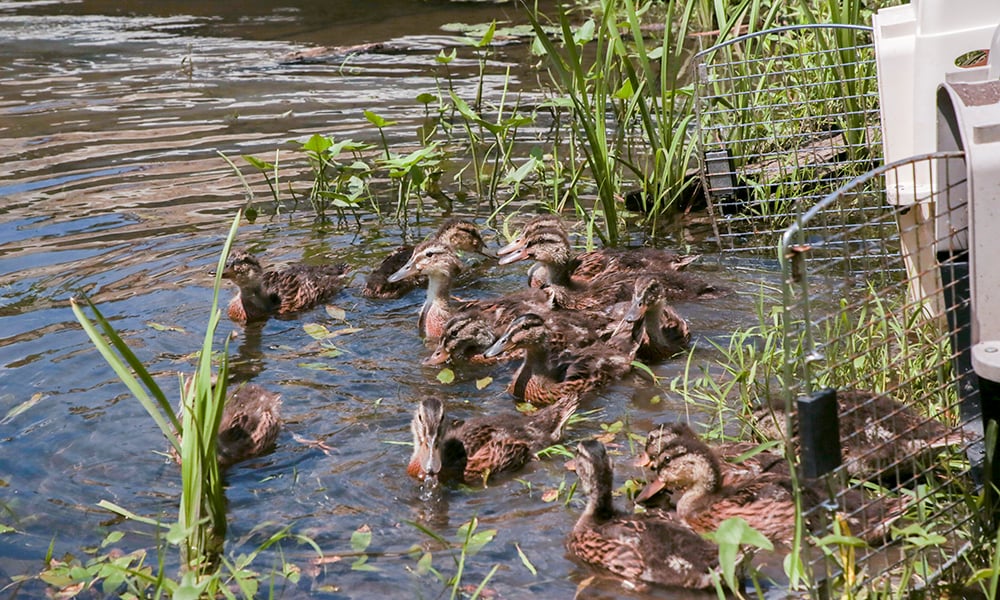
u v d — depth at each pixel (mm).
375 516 8234
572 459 9008
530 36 21984
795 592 6871
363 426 9617
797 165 12852
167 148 16312
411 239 13594
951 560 6727
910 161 6469
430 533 7695
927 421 7219
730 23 13797
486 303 11875
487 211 14453
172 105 18359
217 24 24109
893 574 6918
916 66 9516
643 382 10320
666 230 13695
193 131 17031
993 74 8102
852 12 13453
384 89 19016
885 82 9930
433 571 7469
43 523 8078
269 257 13031
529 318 10203
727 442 8812
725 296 11766
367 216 14336
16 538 7895
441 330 11352
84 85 19578
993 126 6445
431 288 11711
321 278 12391
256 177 15320
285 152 16125
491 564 7590
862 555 7156
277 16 24703
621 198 14430
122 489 8555
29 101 18609
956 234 7273
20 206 14164
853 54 13266
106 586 7113
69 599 7258
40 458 8938
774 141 13977
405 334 11625
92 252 12922
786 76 14797
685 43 20328
